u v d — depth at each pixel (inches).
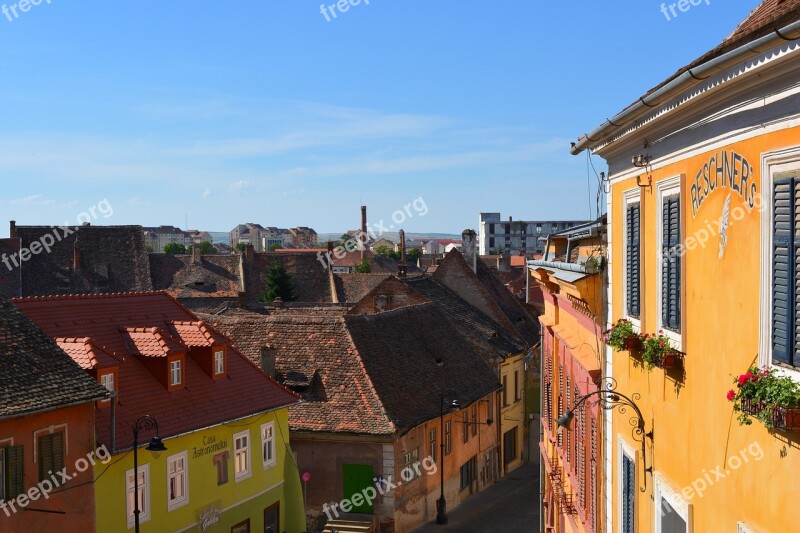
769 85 273.6
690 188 359.3
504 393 2025.1
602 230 566.6
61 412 893.8
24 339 934.4
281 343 1571.1
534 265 807.7
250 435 1245.7
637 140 437.4
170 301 1337.4
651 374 425.4
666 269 393.7
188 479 1115.9
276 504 1304.1
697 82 312.7
